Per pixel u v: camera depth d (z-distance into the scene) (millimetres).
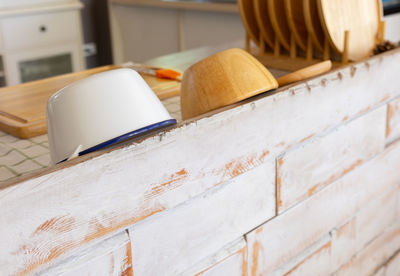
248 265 752
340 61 1125
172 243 620
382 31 1159
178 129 573
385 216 1091
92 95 555
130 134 548
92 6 3625
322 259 916
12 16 2951
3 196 436
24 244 462
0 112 886
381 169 1017
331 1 1027
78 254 517
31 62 3143
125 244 558
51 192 471
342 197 920
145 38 3217
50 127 583
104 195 519
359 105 875
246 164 686
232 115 636
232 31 2590
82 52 3387
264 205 747
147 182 559
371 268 1099
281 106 709
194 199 628
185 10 2828
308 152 795
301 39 1166
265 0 1206
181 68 1216
